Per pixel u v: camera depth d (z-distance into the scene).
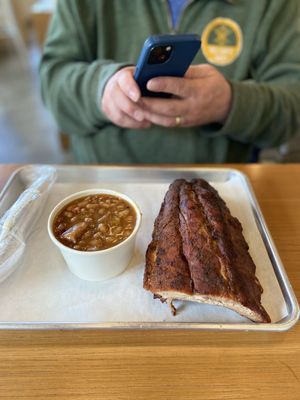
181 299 0.51
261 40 0.98
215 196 0.65
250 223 0.68
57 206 0.59
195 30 0.96
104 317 0.51
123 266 0.58
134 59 0.99
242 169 0.85
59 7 1.01
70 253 0.52
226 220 0.61
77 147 1.13
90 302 0.54
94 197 0.62
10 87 2.89
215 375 0.45
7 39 3.61
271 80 1.03
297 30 0.99
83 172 0.80
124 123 0.85
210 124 0.96
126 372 0.46
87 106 0.92
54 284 0.56
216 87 0.81
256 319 0.50
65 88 0.95
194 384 0.44
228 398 0.43
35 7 2.02
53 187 0.76
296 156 1.94
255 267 0.57
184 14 0.95
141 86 0.72
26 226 0.63
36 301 0.54
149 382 0.45
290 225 0.69
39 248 0.62
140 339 0.49
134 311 0.52
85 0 0.96
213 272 0.50
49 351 0.48
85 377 0.45
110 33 0.99
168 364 0.47
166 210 0.63
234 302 0.49
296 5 0.98
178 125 0.84
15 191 0.72
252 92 0.88
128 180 0.79
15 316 0.51
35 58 3.39
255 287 0.53
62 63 1.02
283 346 0.49
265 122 0.93
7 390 0.44
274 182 0.81
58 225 0.57
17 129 2.34
